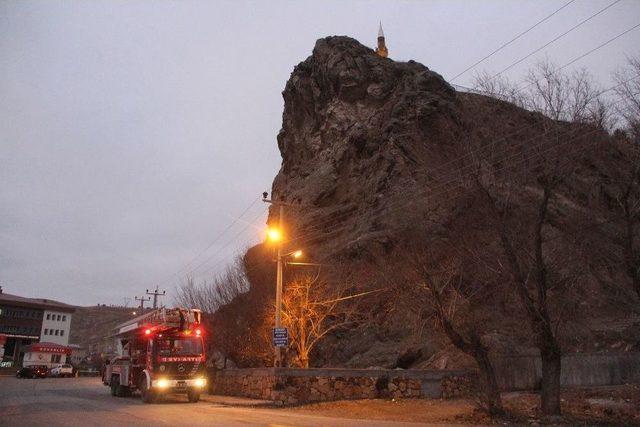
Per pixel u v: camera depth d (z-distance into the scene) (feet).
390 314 103.71
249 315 106.73
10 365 311.88
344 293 104.99
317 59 205.16
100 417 55.01
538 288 56.29
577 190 64.23
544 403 55.36
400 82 175.32
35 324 339.16
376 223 117.08
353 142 162.71
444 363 86.99
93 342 440.04
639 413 56.03
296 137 209.97
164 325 81.25
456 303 70.44
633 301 99.50
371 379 77.82
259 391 80.53
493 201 57.72
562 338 91.97
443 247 69.10
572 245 65.77
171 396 91.61
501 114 59.47
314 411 65.72
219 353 125.39
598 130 55.21
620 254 76.84
